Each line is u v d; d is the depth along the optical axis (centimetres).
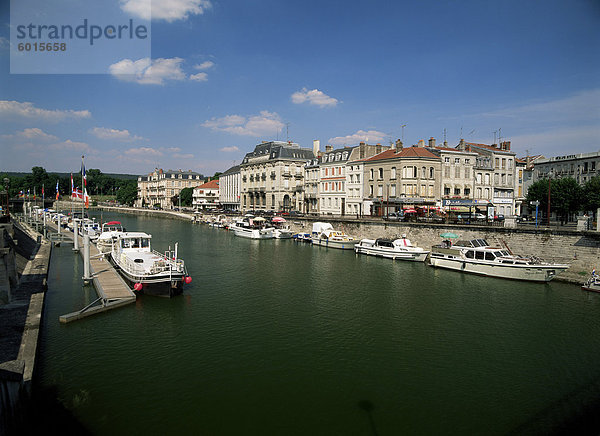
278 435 1192
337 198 6619
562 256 3108
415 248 4009
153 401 1358
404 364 1648
